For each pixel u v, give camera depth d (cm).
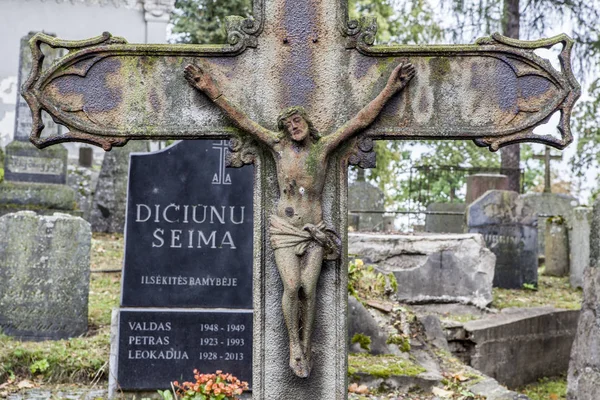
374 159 410
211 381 502
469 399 683
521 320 1002
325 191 406
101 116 411
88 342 807
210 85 404
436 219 1678
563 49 410
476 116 411
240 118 403
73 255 857
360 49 412
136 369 728
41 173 1423
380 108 404
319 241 393
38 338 845
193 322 736
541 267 1599
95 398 703
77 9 2003
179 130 411
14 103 1947
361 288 874
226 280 749
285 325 403
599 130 2023
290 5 413
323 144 401
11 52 1956
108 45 410
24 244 850
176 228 752
